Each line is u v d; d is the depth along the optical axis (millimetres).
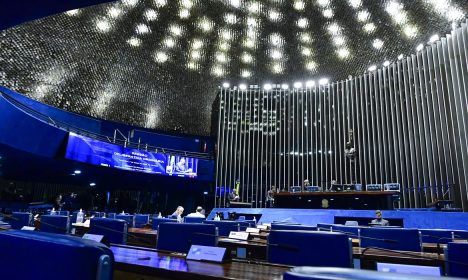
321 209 11953
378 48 17250
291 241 2420
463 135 13516
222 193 20234
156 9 16516
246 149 20797
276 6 16516
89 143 15406
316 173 19375
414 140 15828
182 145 22312
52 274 1024
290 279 810
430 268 1870
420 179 15211
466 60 13664
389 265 1973
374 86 18219
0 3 5617
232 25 17750
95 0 5746
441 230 4551
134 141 20891
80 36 16031
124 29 16906
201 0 16297
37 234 1138
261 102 21344
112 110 20156
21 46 14508
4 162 15367
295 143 20375
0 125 11188
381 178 16828
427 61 15758
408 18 15133
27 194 18016
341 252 2287
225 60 19828
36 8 5770
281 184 20031
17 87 15555
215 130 21766
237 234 4156
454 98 14078
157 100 21062
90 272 1018
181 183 20484
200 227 3057
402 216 10531
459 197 13375
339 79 19922
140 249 2771
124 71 18781
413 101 16109
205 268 1866
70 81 17516
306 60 19266
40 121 13117
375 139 17562
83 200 19672
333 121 19641
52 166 15984
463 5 13430
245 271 1815
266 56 19484
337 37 17500
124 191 22828
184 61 19562
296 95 21078
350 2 15539
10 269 1090
